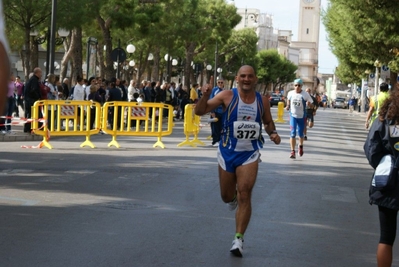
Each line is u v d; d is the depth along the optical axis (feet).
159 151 61.52
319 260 23.61
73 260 22.30
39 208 31.58
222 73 327.06
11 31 111.96
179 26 182.50
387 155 19.66
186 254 23.70
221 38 234.17
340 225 30.19
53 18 80.23
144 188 38.45
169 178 42.65
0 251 23.24
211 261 22.86
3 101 6.69
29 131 72.64
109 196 35.40
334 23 163.94
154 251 23.93
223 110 24.86
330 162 58.03
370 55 128.47
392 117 19.30
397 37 116.47
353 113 263.29
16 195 35.04
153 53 210.79
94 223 28.37
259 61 386.11
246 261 23.08
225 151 24.84
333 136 101.40
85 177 42.04
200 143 70.23
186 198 35.55
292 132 59.00
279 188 40.60
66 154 56.03
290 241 26.48
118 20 122.21
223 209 32.73
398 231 29.86
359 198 38.45
